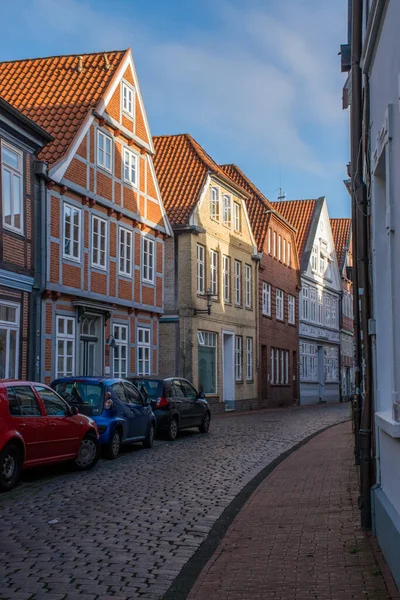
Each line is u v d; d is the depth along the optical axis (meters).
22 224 21.31
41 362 22.17
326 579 6.79
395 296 6.33
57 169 22.92
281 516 10.02
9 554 8.25
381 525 7.41
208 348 36.03
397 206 6.24
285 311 49.00
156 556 8.23
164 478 14.08
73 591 6.86
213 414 35.66
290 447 19.69
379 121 7.67
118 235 27.38
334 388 62.00
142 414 18.83
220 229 37.47
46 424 13.45
